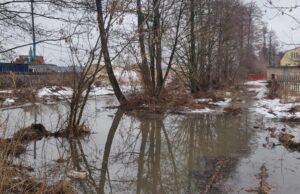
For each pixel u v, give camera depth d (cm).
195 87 2917
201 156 1092
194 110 2111
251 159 1038
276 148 1170
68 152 1118
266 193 765
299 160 1021
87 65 1316
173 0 2278
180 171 948
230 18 3522
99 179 887
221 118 1823
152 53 2331
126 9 1383
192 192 791
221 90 3341
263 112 2005
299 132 1389
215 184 830
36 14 969
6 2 927
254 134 1400
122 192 805
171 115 1930
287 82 2853
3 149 884
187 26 2606
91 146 1209
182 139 1336
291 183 828
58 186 755
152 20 2178
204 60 3036
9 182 732
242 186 812
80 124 1484
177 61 2719
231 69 4569
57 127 1374
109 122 1700
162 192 802
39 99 2295
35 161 991
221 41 3403
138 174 927
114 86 2264
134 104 2192
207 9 2995
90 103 2494
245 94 3338
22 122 1495
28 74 2231
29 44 976
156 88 2356
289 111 1942
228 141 1288
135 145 1243
